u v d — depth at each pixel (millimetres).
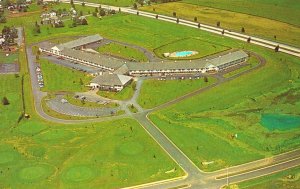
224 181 172125
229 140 199500
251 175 175000
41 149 199125
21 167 186375
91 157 191250
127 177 176625
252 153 189500
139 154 191750
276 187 167125
